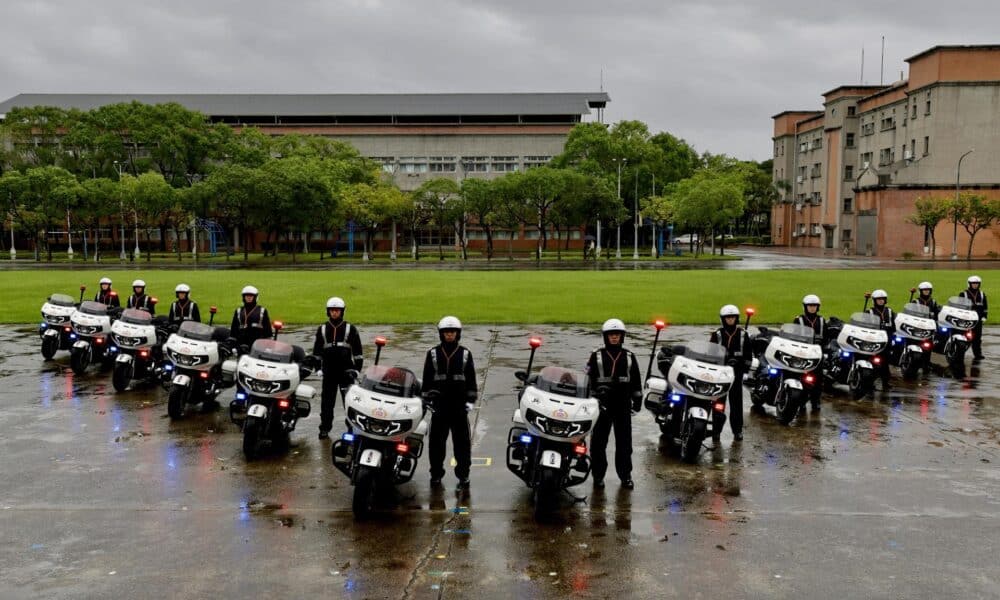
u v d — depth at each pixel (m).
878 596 6.00
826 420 11.64
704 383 9.56
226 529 7.25
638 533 7.21
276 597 5.93
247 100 108.31
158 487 8.41
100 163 81.25
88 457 9.48
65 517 7.55
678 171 88.81
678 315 23.98
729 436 10.72
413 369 15.27
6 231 86.88
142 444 10.05
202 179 83.38
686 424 9.52
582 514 7.72
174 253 81.62
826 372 13.86
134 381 13.94
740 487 8.55
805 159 101.06
